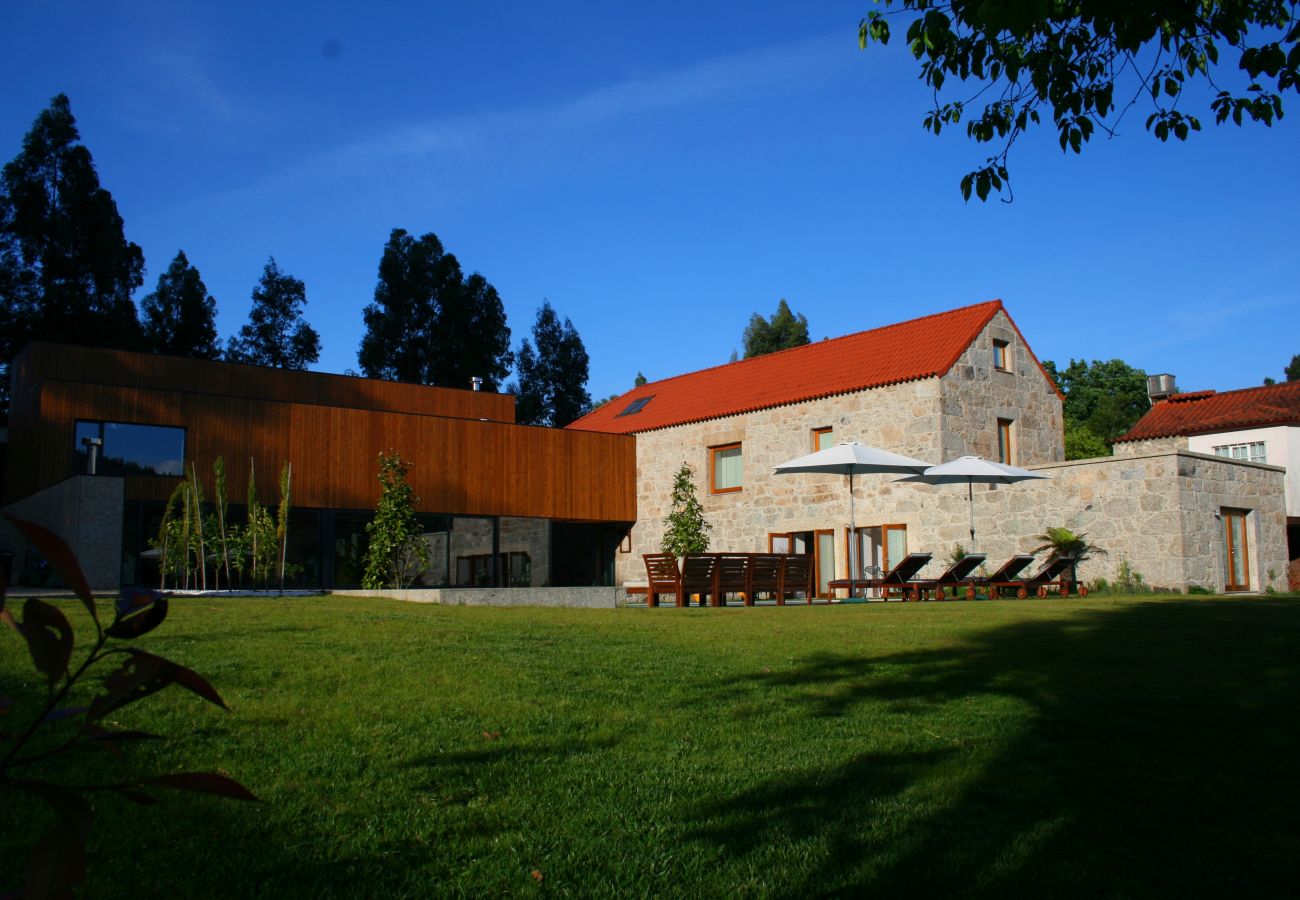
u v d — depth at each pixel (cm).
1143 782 446
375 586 2003
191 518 1714
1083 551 2070
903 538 2350
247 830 350
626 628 970
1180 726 549
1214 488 2042
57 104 4066
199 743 453
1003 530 2198
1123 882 332
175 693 545
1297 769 467
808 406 2566
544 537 2928
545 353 5909
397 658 707
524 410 5712
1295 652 813
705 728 532
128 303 4194
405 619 1000
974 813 401
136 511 2269
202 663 641
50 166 4025
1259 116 632
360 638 808
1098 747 504
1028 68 628
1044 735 528
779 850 354
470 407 3456
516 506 2852
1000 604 1454
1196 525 1977
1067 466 2111
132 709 497
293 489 2481
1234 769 468
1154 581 1966
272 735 478
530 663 713
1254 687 661
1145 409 5028
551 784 423
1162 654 802
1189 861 354
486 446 2819
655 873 330
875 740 514
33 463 2325
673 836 365
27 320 3797
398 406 3306
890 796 421
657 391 3381
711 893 316
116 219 4166
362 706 550
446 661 706
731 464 2802
